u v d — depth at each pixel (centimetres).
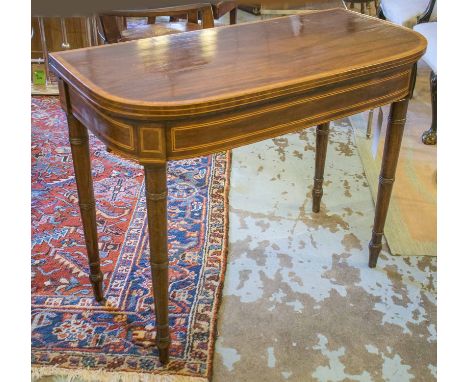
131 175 280
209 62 158
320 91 153
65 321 188
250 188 272
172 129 131
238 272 214
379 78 167
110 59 158
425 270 219
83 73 146
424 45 176
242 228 241
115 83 140
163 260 151
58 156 295
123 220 244
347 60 161
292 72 150
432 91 306
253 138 145
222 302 199
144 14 247
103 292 201
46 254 221
